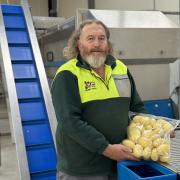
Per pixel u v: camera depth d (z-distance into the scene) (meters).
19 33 4.16
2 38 3.89
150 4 4.59
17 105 3.21
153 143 1.55
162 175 1.37
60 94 1.60
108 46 1.79
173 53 3.38
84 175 1.67
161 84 3.64
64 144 1.70
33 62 3.81
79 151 1.66
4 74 3.69
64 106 1.58
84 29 1.69
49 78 4.73
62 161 1.73
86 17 3.31
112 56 1.83
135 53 3.23
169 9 4.27
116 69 1.78
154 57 3.32
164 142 1.54
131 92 1.86
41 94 3.48
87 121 1.64
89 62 1.66
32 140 3.08
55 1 7.68
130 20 3.33
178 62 4.05
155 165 1.50
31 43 3.97
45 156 2.98
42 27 5.02
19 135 2.99
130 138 1.65
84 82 1.63
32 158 2.94
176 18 4.19
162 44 3.32
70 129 1.57
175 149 1.54
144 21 3.38
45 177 2.86
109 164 1.69
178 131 1.58
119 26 3.21
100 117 1.64
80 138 1.57
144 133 1.61
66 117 1.57
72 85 1.60
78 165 1.67
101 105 1.65
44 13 8.13
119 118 1.70
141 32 3.23
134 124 1.73
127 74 1.82
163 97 3.67
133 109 1.89
